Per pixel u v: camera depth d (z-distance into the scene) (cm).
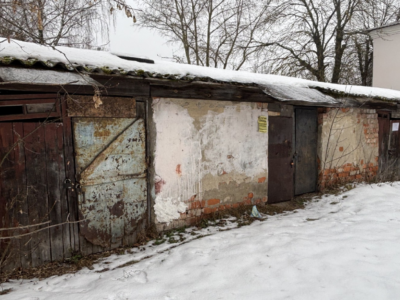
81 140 325
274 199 528
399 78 1105
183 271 281
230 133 453
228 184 459
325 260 277
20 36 423
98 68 304
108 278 278
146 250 352
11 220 287
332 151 600
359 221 395
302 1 1275
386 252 288
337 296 219
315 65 1335
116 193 353
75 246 329
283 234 358
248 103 470
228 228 412
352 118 626
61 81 267
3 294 250
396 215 409
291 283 242
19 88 270
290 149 542
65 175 317
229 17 1229
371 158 673
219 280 256
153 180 382
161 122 383
